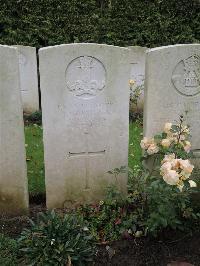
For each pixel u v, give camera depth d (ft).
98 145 4.12
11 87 3.70
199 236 3.85
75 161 4.13
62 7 8.43
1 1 8.15
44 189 4.63
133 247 3.66
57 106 3.86
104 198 4.35
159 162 4.01
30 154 5.64
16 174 4.03
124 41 8.86
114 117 4.03
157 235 3.81
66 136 4.00
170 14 8.72
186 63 3.80
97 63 3.80
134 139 6.27
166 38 8.87
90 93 3.89
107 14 8.62
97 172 4.24
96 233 3.75
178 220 3.75
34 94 7.77
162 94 3.86
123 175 4.26
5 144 3.90
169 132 3.72
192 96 3.95
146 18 8.73
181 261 3.51
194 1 8.68
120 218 3.92
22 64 7.52
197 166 4.26
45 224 3.53
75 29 8.64
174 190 3.41
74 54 3.72
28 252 3.33
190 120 4.05
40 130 6.77
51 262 3.22
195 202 4.32
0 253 3.40
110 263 3.46
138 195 4.05
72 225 3.53
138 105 7.80
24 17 8.36
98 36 8.77
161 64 3.75
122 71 3.87
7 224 3.98
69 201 4.30
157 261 3.51
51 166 4.08
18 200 4.14
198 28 8.89
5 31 8.46
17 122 3.83
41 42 8.75
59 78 3.76
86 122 3.99
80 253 3.34
